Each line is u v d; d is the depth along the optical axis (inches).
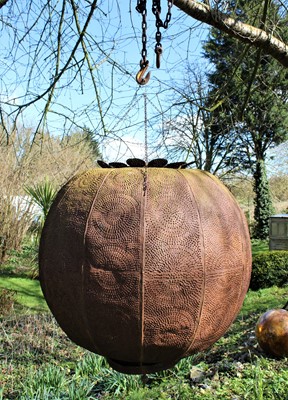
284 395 161.2
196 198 80.7
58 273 80.4
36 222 504.4
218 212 82.2
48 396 173.3
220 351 224.7
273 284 407.8
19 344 246.1
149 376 194.7
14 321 298.5
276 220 561.0
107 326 78.0
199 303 77.9
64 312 82.0
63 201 85.0
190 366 198.8
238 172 693.3
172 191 79.8
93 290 77.0
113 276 76.0
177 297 76.3
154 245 75.7
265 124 436.1
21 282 411.5
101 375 200.8
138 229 76.4
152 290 75.4
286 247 557.9
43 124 165.9
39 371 195.8
